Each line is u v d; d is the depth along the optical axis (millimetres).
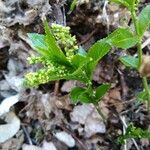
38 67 237
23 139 233
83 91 176
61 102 236
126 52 234
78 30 240
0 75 245
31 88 236
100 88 182
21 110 237
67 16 235
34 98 237
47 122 235
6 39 234
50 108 235
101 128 232
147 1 245
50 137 233
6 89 241
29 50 235
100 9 233
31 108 237
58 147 232
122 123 231
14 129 232
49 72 158
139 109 232
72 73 159
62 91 238
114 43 159
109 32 234
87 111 235
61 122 235
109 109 234
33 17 227
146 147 226
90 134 232
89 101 186
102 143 231
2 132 229
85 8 233
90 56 166
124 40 159
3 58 245
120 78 238
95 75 236
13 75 242
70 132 234
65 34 158
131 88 237
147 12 161
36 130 235
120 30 160
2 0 234
